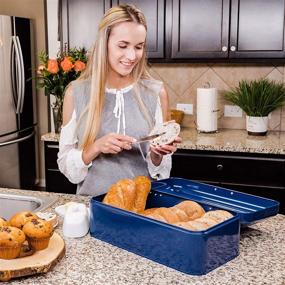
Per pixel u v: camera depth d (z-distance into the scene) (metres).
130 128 1.70
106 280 1.04
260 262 1.14
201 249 1.05
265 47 2.93
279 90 3.06
